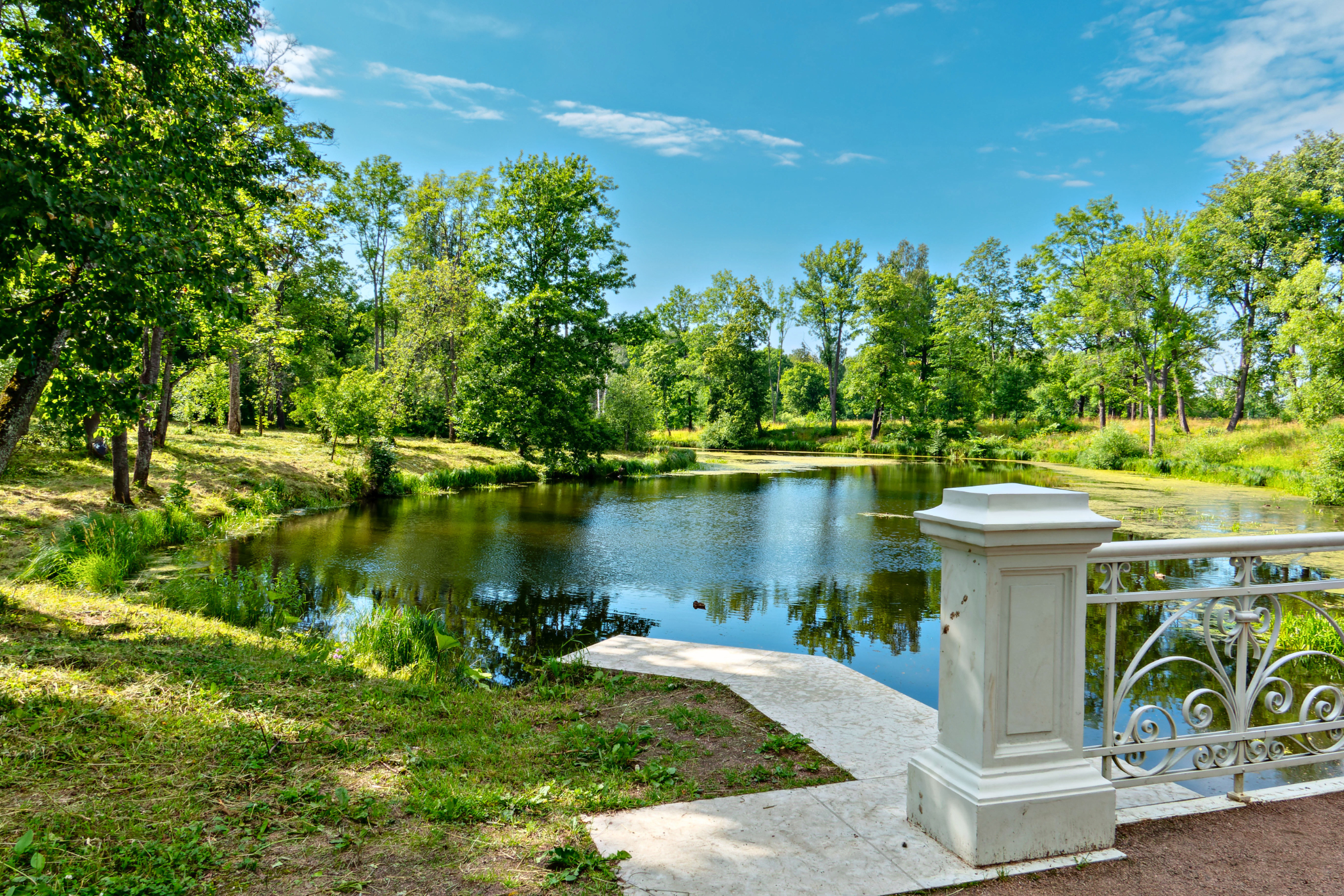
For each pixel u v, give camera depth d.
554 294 25.47
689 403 61.62
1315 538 2.78
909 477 29.28
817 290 57.41
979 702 2.28
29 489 11.91
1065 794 2.30
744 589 9.89
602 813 2.66
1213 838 2.42
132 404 7.65
